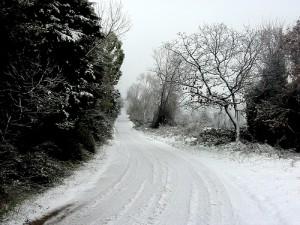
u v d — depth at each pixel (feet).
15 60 25.31
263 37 61.57
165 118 144.05
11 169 27.76
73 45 31.63
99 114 58.23
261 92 60.29
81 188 30.25
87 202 25.70
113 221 21.30
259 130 62.23
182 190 29.76
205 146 64.23
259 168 39.75
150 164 45.19
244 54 59.77
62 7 32.24
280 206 24.36
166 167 42.55
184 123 118.01
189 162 47.14
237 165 43.14
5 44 23.71
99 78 51.08
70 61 33.50
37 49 27.96
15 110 26.03
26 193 26.27
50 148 36.58
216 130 73.31
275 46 62.03
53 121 34.47
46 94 27.48
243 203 25.66
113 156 54.08
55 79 27.96
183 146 69.00
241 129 66.69
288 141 56.75
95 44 45.47
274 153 49.08
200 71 61.82
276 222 21.21
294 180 32.17
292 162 40.50
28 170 29.12
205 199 26.73
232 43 60.70
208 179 34.78
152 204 25.23
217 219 21.80
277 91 58.95
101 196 27.53
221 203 25.58
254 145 54.49
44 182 29.66
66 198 26.73
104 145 69.92
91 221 21.24
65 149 40.32
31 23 25.27
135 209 23.93
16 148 29.68
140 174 37.55
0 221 20.39
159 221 21.36
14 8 22.21
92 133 63.52
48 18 29.66
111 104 79.92
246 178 34.83
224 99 61.52
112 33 65.98
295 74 54.39
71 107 36.73
